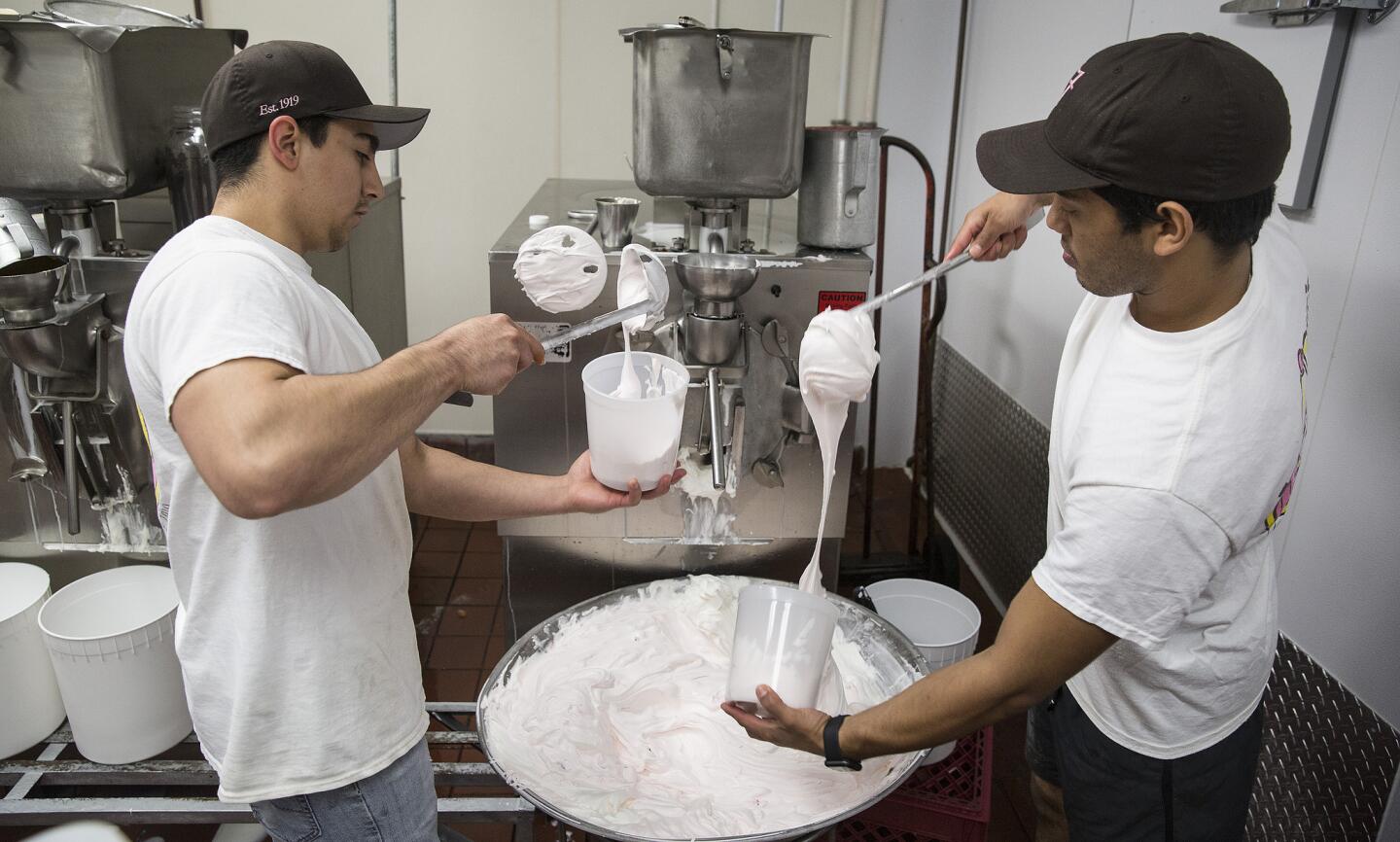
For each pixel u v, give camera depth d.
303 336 1.17
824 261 1.89
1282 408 1.15
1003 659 1.18
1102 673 1.41
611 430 1.50
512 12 3.24
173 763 1.99
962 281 3.28
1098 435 1.18
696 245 2.01
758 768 1.64
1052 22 2.60
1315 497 1.68
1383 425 1.52
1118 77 1.05
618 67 3.33
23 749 2.03
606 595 1.98
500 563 3.23
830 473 1.50
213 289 1.08
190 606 1.27
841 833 1.93
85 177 1.83
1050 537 1.52
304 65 1.20
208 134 1.23
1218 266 1.12
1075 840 1.54
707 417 1.95
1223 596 1.28
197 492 1.21
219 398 1.00
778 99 1.77
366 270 2.64
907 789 1.87
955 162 3.40
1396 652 1.51
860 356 1.41
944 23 3.27
